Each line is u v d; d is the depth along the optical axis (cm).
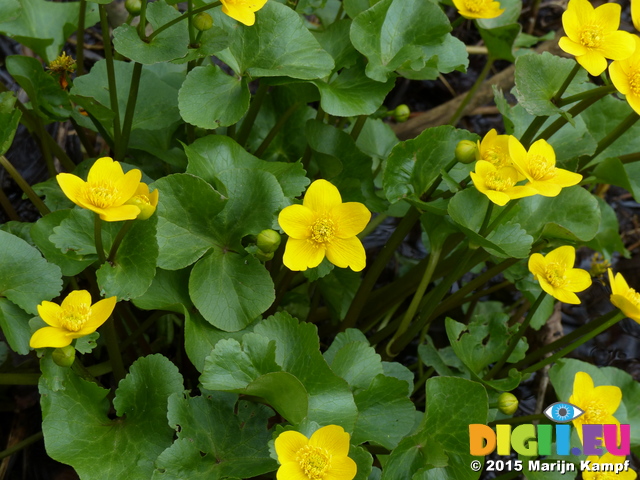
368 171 54
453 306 61
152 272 43
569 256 47
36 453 54
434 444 44
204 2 50
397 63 51
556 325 65
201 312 45
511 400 47
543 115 48
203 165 48
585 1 45
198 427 43
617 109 60
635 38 45
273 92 59
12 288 43
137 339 53
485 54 82
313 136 53
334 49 53
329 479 39
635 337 68
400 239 53
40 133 56
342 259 44
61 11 61
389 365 49
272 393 42
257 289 46
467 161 45
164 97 56
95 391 44
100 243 43
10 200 65
